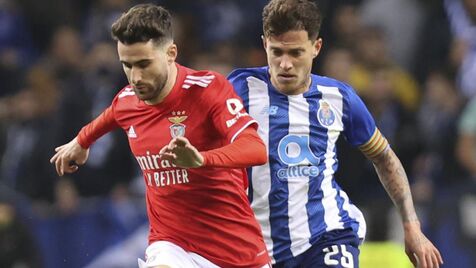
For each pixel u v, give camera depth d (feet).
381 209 117.80
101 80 131.23
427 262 72.43
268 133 71.31
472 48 141.90
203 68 133.59
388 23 147.23
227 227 66.95
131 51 62.80
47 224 120.57
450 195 119.03
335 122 71.87
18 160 128.47
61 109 128.98
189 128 65.41
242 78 72.43
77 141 71.31
